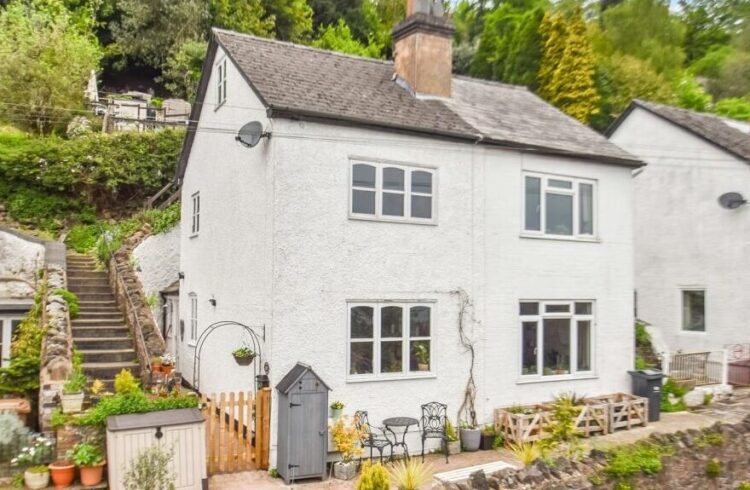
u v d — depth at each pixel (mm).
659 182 22094
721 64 47562
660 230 22000
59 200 23672
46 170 23234
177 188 24344
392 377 12945
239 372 13477
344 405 12273
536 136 15672
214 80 16391
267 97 12188
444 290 13719
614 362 16234
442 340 13625
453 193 13984
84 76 28562
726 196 20062
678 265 21375
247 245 13367
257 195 12875
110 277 18547
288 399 11211
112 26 36938
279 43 15453
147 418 10000
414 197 13578
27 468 9969
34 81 25781
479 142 14258
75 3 36750
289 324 11945
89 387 12562
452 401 13656
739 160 19812
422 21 15453
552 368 15297
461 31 50688
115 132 25672
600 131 35125
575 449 10914
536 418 13516
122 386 10961
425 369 13469
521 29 38094
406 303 13273
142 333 14484
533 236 15086
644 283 22391
